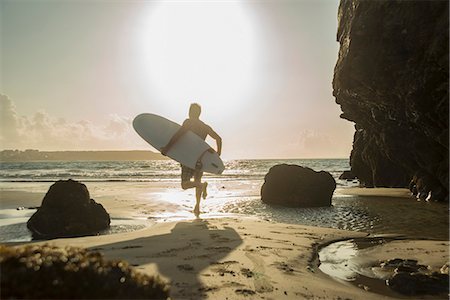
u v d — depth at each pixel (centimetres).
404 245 538
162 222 709
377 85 1194
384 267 426
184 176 813
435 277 360
